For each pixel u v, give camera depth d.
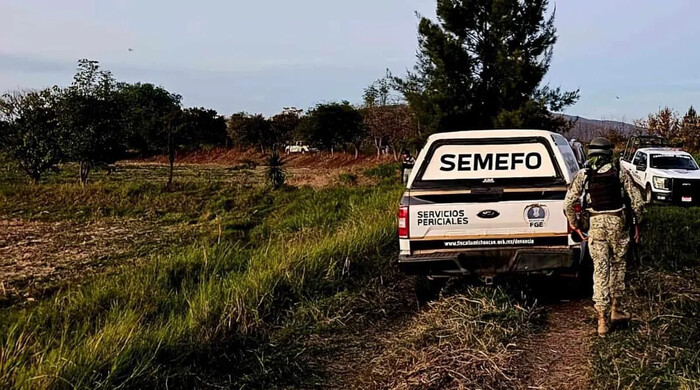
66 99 25.02
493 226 6.52
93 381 4.47
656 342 5.24
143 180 29.72
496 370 4.86
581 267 6.84
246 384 4.92
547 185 6.51
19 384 4.26
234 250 10.31
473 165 6.74
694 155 29.83
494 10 27.34
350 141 49.41
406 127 41.62
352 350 5.73
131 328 5.41
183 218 19.11
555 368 5.04
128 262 12.02
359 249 8.66
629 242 5.71
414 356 5.20
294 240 10.41
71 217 19.44
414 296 7.40
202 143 60.72
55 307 7.35
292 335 5.99
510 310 6.25
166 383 4.70
